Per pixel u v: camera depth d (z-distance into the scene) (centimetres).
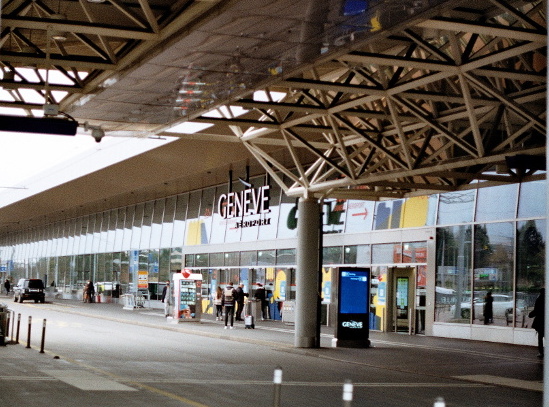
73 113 2319
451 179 2898
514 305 3020
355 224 3994
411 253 3591
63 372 1883
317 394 1658
